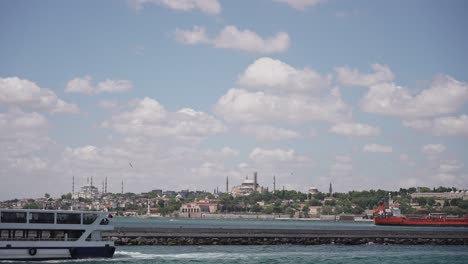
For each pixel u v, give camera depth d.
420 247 164.00
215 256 126.88
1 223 107.00
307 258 128.88
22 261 107.69
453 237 176.38
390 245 168.00
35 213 110.06
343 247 157.50
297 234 166.50
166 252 131.75
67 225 112.50
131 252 129.00
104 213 116.25
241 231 164.12
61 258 111.44
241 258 125.31
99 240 115.62
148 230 156.12
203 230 160.50
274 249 146.38
